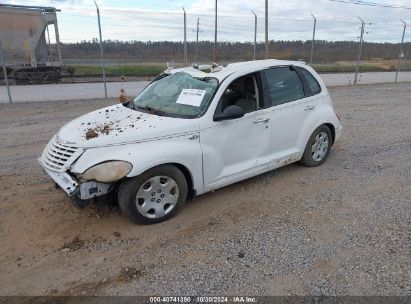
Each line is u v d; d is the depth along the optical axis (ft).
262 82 16.26
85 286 10.41
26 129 28.50
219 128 14.55
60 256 11.73
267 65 16.81
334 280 10.59
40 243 12.39
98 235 12.87
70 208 14.64
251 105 15.79
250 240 12.64
